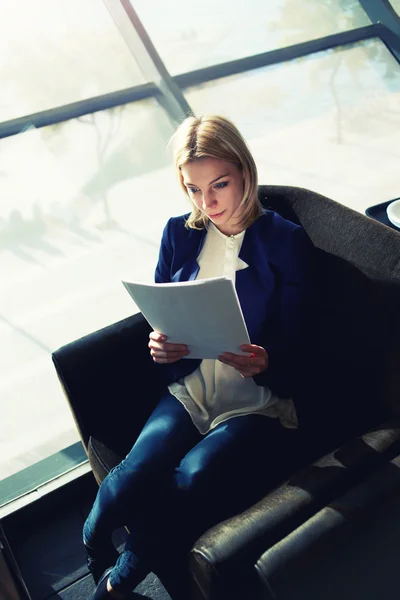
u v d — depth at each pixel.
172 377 1.50
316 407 1.47
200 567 1.04
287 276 1.41
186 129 1.37
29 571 1.70
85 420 1.53
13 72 2.43
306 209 1.51
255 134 2.58
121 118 2.44
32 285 2.24
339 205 1.45
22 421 1.98
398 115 2.78
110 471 1.42
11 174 2.37
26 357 2.09
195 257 1.50
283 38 2.71
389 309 1.27
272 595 0.97
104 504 1.33
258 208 1.45
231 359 1.34
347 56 2.78
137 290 1.28
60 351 1.52
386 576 1.05
